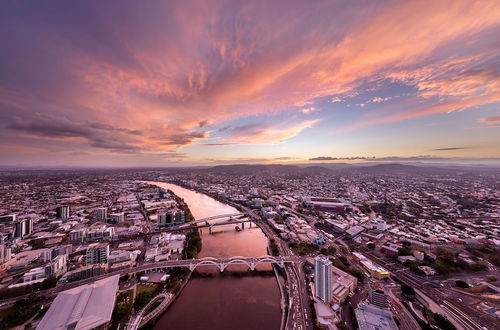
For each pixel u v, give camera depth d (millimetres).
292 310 172375
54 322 140750
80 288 176625
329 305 170500
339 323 152875
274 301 193375
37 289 195625
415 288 195375
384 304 168625
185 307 185125
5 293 185500
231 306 186625
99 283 185750
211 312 178750
